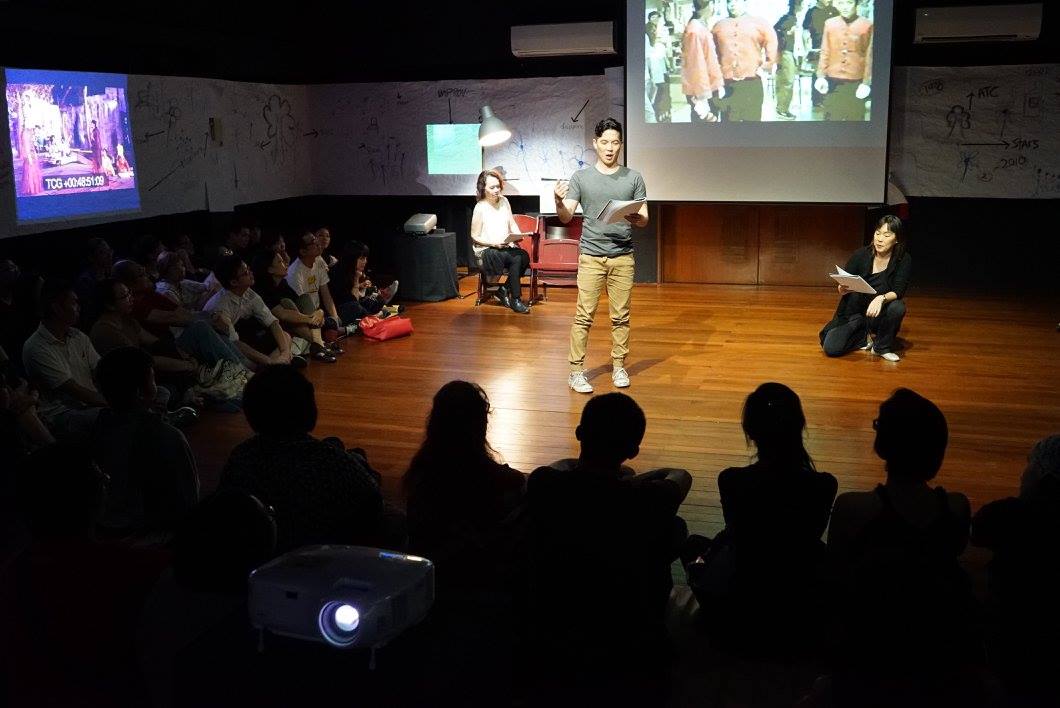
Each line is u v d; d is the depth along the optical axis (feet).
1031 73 26.13
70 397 15.31
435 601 6.13
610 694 7.41
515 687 7.46
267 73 29.63
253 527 5.97
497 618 5.99
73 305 14.90
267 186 29.37
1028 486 9.15
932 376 19.61
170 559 6.63
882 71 24.97
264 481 8.23
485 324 24.98
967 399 18.04
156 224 24.41
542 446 15.88
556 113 29.73
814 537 8.49
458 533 8.18
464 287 30.12
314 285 22.30
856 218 28.27
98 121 21.99
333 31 31.32
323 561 5.73
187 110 25.14
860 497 7.89
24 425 13.74
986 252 28.02
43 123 20.40
